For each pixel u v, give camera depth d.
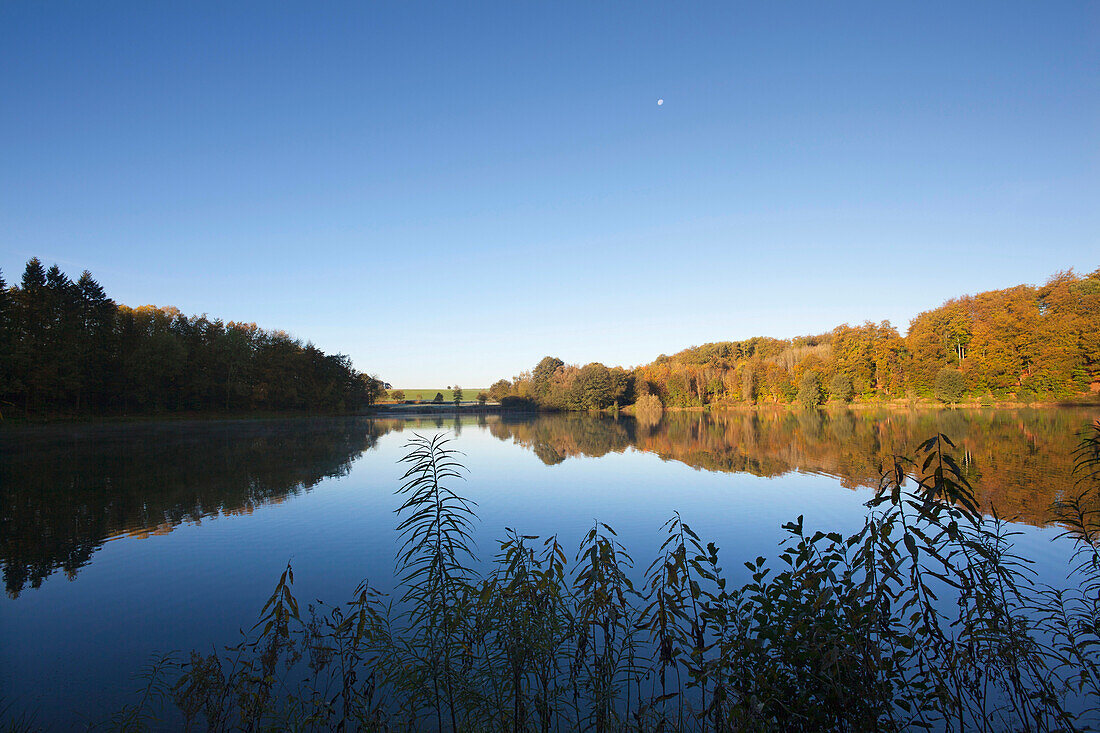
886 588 4.42
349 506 18.72
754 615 4.67
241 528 15.83
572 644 6.91
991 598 4.76
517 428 61.12
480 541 14.05
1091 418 46.75
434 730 5.62
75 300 57.44
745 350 134.38
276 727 5.46
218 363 72.81
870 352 81.94
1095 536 11.47
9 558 13.28
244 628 9.27
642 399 90.06
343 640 6.90
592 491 20.84
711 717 4.82
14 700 6.98
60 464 29.06
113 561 12.94
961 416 54.00
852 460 27.16
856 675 4.24
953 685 4.91
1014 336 66.62
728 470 25.45
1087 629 5.43
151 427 55.09
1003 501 16.11
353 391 100.31
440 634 5.77
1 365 46.50
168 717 6.49
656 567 11.55
